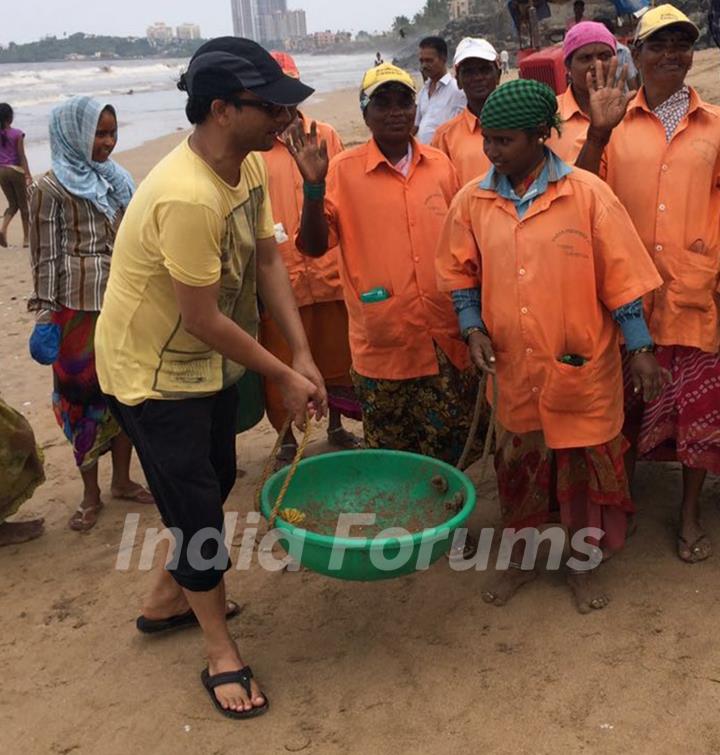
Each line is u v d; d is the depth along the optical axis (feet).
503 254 11.34
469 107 15.57
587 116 13.73
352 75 248.73
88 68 447.01
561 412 11.50
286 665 11.62
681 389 12.57
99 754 10.39
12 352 25.50
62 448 19.02
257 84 9.43
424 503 12.51
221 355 10.43
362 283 13.67
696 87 67.72
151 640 12.35
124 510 15.99
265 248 11.39
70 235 14.40
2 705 11.31
